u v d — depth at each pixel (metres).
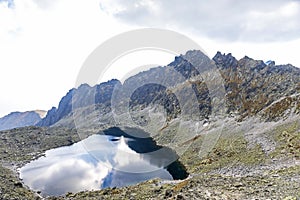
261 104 113.44
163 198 33.75
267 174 38.84
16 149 128.00
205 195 26.67
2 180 58.03
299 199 21.86
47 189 58.53
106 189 48.81
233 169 61.06
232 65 153.12
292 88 117.56
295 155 58.53
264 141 76.94
